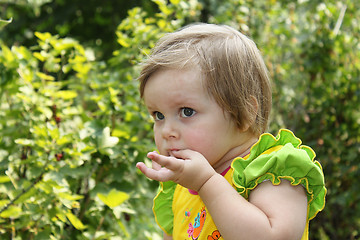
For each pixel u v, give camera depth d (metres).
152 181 2.50
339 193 3.70
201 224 1.33
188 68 1.22
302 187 1.20
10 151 2.38
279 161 1.17
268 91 1.38
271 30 3.80
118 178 2.29
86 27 6.50
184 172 1.16
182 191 1.47
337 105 3.74
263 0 3.90
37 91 2.62
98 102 2.36
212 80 1.22
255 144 1.26
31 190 1.85
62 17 6.11
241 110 1.25
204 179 1.18
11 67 2.35
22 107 2.41
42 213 1.96
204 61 1.23
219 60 1.25
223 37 1.32
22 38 6.23
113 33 6.38
